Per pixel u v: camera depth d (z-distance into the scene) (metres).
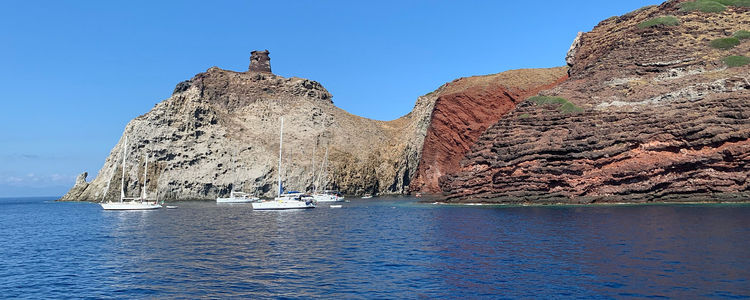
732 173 59.84
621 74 83.62
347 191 140.75
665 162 62.72
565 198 66.62
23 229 55.09
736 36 82.56
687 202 60.97
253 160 137.75
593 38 104.50
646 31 90.56
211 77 169.38
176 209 88.75
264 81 174.25
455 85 138.00
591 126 71.62
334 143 153.62
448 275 23.16
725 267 22.02
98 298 20.83
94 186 140.50
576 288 19.84
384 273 24.25
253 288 21.77
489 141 80.62
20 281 24.50
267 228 48.31
